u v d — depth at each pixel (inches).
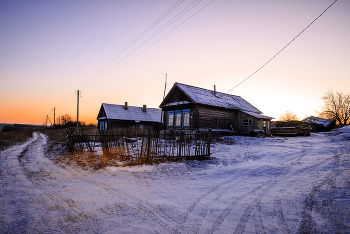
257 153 510.6
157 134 423.5
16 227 157.8
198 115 861.8
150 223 166.6
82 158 486.6
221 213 184.2
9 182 290.8
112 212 186.2
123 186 270.4
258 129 997.2
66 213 183.9
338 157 396.5
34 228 156.7
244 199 215.3
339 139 766.5
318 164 348.2
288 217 168.7
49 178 314.8
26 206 200.1
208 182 289.6
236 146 644.1
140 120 1615.4
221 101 1025.5
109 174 334.3
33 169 382.3
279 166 354.0
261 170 337.7
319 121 1752.0
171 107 984.9
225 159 442.0
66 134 735.1
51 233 149.9
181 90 923.4
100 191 248.7
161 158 424.5
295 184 249.8
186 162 408.2
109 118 1478.8
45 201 213.0
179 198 225.1
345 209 170.1
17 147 807.7
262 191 237.5
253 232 149.9
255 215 176.7
